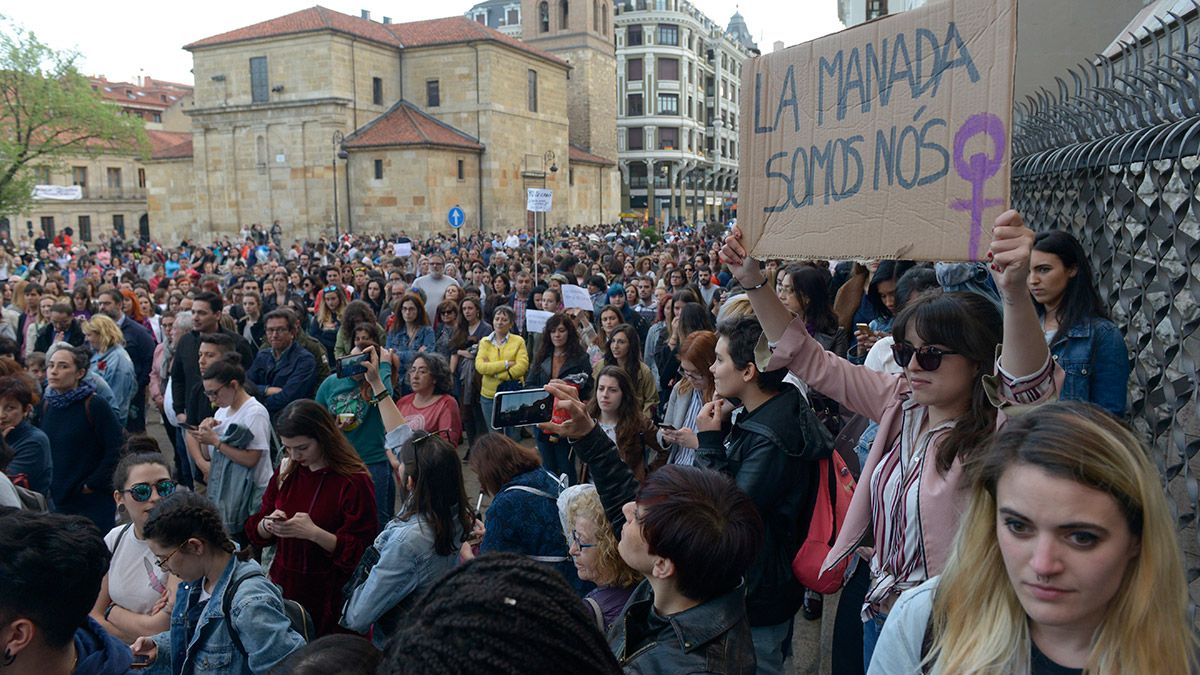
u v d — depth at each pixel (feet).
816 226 9.33
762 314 9.87
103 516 18.33
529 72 174.09
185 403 24.43
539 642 3.82
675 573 7.18
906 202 8.34
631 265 60.34
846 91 9.02
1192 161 11.19
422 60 162.40
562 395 10.09
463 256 79.46
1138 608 4.33
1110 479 4.28
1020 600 4.62
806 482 9.86
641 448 16.20
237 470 17.03
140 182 225.35
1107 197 12.78
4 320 37.52
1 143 131.44
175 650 10.53
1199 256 9.49
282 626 10.30
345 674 6.59
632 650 7.71
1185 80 9.58
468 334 31.32
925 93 8.16
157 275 79.05
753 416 10.07
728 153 303.48
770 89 10.00
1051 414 4.73
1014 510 4.53
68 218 208.95
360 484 13.87
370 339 23.18
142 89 272.72
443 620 3.90
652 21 250.37
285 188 150.82
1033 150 18.13
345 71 149.18
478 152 159.22
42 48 133.90
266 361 24.32
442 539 12.12
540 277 52.39
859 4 53.78
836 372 9.53
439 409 21.07
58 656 7.32
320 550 13.69
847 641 9.36
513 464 12.59
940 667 5.06
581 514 10.22
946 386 7.39
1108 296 12.71
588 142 211.00
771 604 9.74
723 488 7.52
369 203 148.56
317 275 49.44
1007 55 7.38
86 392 18.01
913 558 7.54
